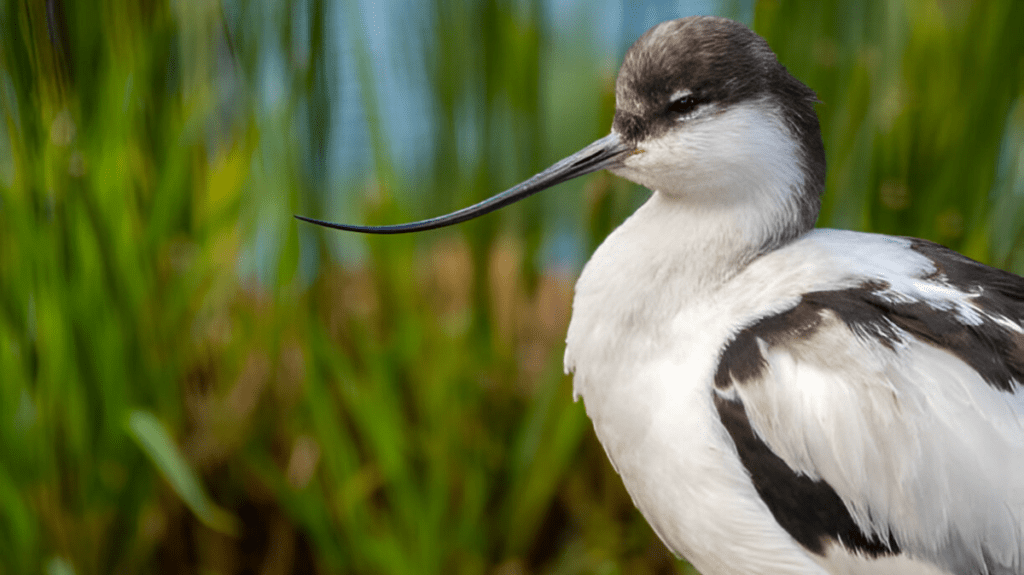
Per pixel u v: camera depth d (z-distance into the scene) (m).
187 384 4.75
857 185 4.53
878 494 2.97
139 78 4.35
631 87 3.36
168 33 4.43
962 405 2.91
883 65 4.41
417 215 4.76
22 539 4.23
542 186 3.52
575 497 4.88
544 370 4.84
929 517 2.95
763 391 3.07
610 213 4.49
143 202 4.47
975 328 3.00
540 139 4.63
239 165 4.60
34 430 4.28
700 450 3.15
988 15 4.27
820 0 4.37
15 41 4.02
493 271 4.82
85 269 4.20
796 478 3.06
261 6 4.48
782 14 4.39
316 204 4.53
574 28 5.18
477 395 4.64
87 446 4.28
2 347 4.18
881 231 4.53
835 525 3.07
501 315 4.96
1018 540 2.88
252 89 4.57
